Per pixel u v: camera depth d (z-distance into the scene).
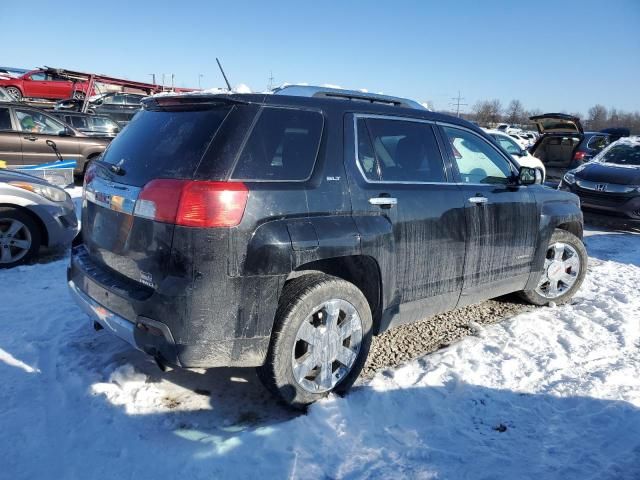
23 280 5.21
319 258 2.98
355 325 3.27
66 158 11.12
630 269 6.69
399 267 3.49
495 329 4.51
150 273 2.77
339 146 3.23
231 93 3.00
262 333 2.86
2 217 5.48
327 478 2.62
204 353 2.73
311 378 3.15
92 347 3.81
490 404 3.33
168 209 2.67
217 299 2.69
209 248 2.64
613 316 4.88
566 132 13.51
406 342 4.25
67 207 6.07
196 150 2.79
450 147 4.01
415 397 3.36
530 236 4.59
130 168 3.05
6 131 10.39
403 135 3.70
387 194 3.39
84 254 3.46
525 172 4.41
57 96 22.30
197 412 3.12
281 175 2.94
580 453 2.87
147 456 2.70
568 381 3.60
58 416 3.01
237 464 2.67
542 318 4.78
